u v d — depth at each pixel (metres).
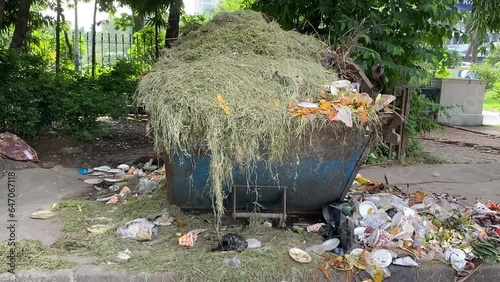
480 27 7.69
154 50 12.46
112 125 9.95
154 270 3.40
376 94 4.35
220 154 3.45
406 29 7.54
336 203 4.36
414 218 4.12
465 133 11.69
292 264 3.54
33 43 13.17
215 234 4.05
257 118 3.47
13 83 7.56
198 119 3.43
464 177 6.80
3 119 7.30
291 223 4.41
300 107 3.63
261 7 8.20
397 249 3.74
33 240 3.79
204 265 3.46
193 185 4.08
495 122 14.75
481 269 3.70
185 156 3.78
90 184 5.79
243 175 3.86
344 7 7.36
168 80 3.68
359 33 6.45
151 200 4.77
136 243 3.84
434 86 13.33
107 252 3.66
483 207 4.78
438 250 3.84
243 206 4.29
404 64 7.61
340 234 3.93
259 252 3.65
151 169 6.39
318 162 3.90
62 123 7.84
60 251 3.68
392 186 5.55
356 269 3.55
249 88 3.67
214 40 4.49
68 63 13.68
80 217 4.45
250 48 4.39
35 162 6.68
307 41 4.79
